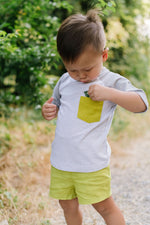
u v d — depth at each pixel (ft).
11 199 7.50
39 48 8.41
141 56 18.08
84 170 5.04
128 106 4.90
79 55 4.63
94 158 5.05
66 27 4.78
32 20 9.51
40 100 8.95
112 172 10.69
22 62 8.64
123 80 5.21
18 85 9.39
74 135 5.13
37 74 8.85
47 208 7.70
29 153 11.07
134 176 10.18
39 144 12.64
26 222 7.04
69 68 4.91
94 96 4.99
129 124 15.97
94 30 4.73
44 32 9.78
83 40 4.62
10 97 10.76
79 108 5.22
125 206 7.96
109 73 5.32
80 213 5.85
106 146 5.25
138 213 7.49
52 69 15.21
